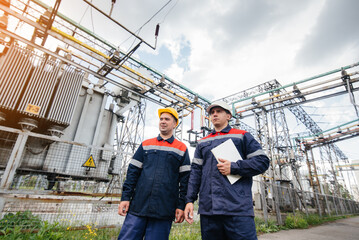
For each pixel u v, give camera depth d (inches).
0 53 265.4
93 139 424.5
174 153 95.2
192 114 654.5
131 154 217.8
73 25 402.0
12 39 275.6
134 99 558.3
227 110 94.4
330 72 546.3
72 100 298.2
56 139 172.9
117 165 419.2
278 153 697.0
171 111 104.3
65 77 302.5
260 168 71.6
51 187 262.7
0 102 234.1
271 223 305.7
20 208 179.2
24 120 252.7
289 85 622.5
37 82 270.1
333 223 466.6
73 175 293.6
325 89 554.9
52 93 282.5
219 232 70.4
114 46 453.1
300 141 950.4
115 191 390.0
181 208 86.7
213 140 89.1
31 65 272.5
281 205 454.6
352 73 503.8
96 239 158.1
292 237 247.1
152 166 91.1
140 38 285.0
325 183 1085.1
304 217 425.7
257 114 719.7
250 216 66.8
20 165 252.4
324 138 885.2
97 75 359.6
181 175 95.4
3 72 246.2
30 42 287.4
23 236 125.4
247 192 71.4
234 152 77.9
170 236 179.2
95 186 330.0
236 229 64.1
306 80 592.4
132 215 82.8
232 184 71.8
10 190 147.7
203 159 87.9
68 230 161.3
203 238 74.2
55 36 344.2
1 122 253.4
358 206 1083.3
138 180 91.4
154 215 80.1
